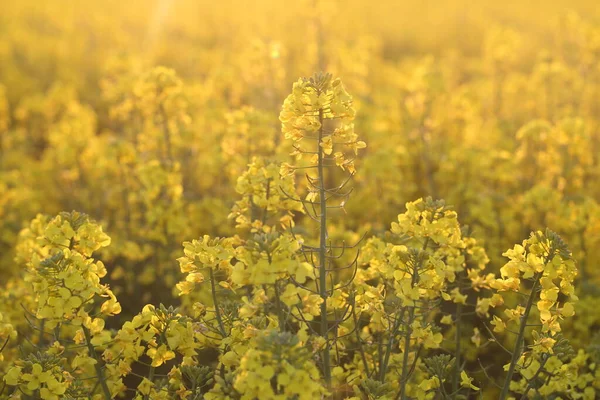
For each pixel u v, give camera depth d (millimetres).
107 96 12070
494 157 10641
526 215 9172
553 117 14258
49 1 34938
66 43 25812
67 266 4566
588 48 14602
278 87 13812
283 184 5430
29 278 5648
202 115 12812
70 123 13625
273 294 4934
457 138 13242
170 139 10305
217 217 9148
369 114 12219
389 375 5363
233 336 4535
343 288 4945
